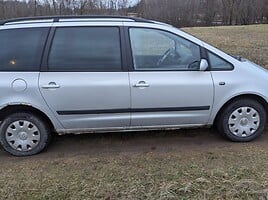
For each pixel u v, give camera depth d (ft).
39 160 15.53
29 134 15.87
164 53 15.97
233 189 12.63
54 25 15.65
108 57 15.62
